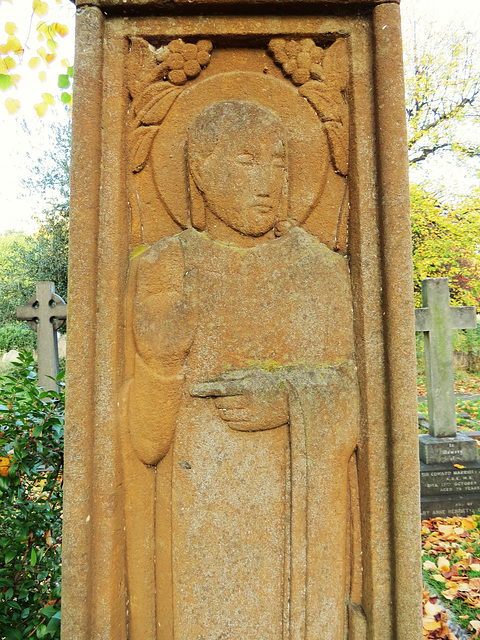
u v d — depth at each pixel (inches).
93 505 44.2
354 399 46.4
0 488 59.9
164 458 46.9
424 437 125.3
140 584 45.9
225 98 47.6
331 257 47.3
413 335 43.8
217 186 47.1
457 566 84.4
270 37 46.8
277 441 46.4
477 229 300.2
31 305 165.5
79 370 43.4
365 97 46.3
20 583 61.1
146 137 46.9
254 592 45.9
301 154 47.7
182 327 46.3
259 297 46.7
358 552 46.5
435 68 330.3
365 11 46.2
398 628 43.1
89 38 44.8
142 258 46.6
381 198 44.8
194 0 44.3
